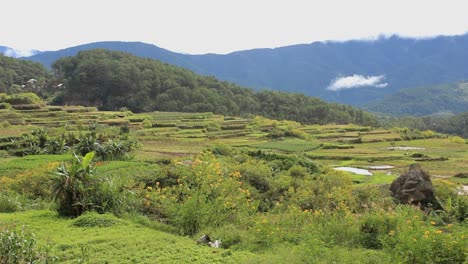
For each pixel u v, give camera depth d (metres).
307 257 9.14
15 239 7.73
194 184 15.46
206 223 13.20
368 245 10.95
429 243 8.72
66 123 65.00
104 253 10.37
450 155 59.25
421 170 19.75
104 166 26.94
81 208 14.77
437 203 18.73
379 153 58.28
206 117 97.94
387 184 27.58
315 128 94.94
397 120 162.62
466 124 137.38
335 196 18.70
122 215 14.92
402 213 12.01
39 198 18.45
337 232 11.60
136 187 18.89
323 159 53.72
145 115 94.19
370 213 13.75
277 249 10.50
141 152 37.19
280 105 140.25
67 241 11.21
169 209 14.09
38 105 78.69
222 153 34.06
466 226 12.34
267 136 75.25
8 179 21.12
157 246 11.00
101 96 126.38
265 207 19.66
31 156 32.12
